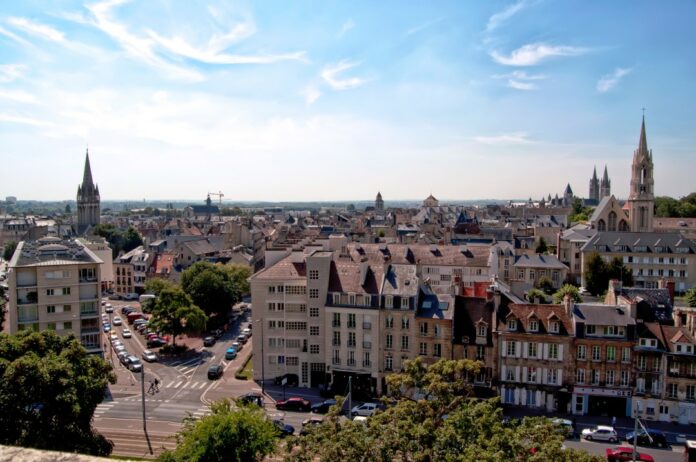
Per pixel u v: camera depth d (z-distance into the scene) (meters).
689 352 85.69
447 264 160.25
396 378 62.47
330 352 101.94
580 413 89.19
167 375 111.00
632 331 88.00
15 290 104.06
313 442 50.47
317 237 196.62
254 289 106.62
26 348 68.62
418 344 96.62
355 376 100.19
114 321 159.00
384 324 98.44
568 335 89.25
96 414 89.44
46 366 60.16
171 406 93.50
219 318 158.00
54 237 125.69
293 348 105.69
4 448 15.89
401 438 49.03
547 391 90.12
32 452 15.75
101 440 63.19
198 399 97.06
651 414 87.19
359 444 47.41
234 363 119.06
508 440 47.50
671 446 78.19
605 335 88.94
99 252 198.12
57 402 58.75
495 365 92.94
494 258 159.25
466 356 94.38
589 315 90.62
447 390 58.28
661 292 101.69
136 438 79.81
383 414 55.19
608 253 189.25
